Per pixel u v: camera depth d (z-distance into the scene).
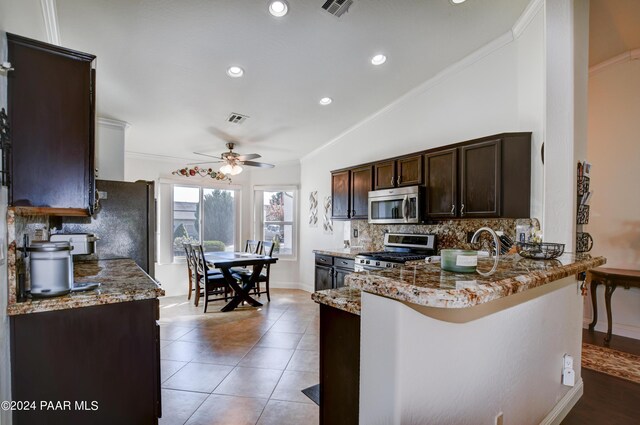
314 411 2.14
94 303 1.43
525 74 2.53
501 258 1.80
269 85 3.26
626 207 3.26
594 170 3.45
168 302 5.15
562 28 2.12
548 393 1.76
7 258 1.30
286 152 5.90
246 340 3.43
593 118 3.46
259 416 2.09
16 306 1.29
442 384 1.10
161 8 2.10
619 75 3.30
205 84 3.18
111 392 1.47
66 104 1.48
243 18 2.23
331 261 4.26
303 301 5.18
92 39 2.41
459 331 1.16
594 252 3.43
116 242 3.24
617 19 2.68
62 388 1.38
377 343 1.05
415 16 2.31
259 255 5.35
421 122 3.55
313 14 2.22
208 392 2.38
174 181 5.95
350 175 4.38
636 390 2.21
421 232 3.69
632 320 3.21
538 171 2.40
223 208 6.55
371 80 3.29
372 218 3.85
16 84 1.38
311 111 3.99
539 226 2.38
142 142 5.08
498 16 2.40
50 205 1.44
